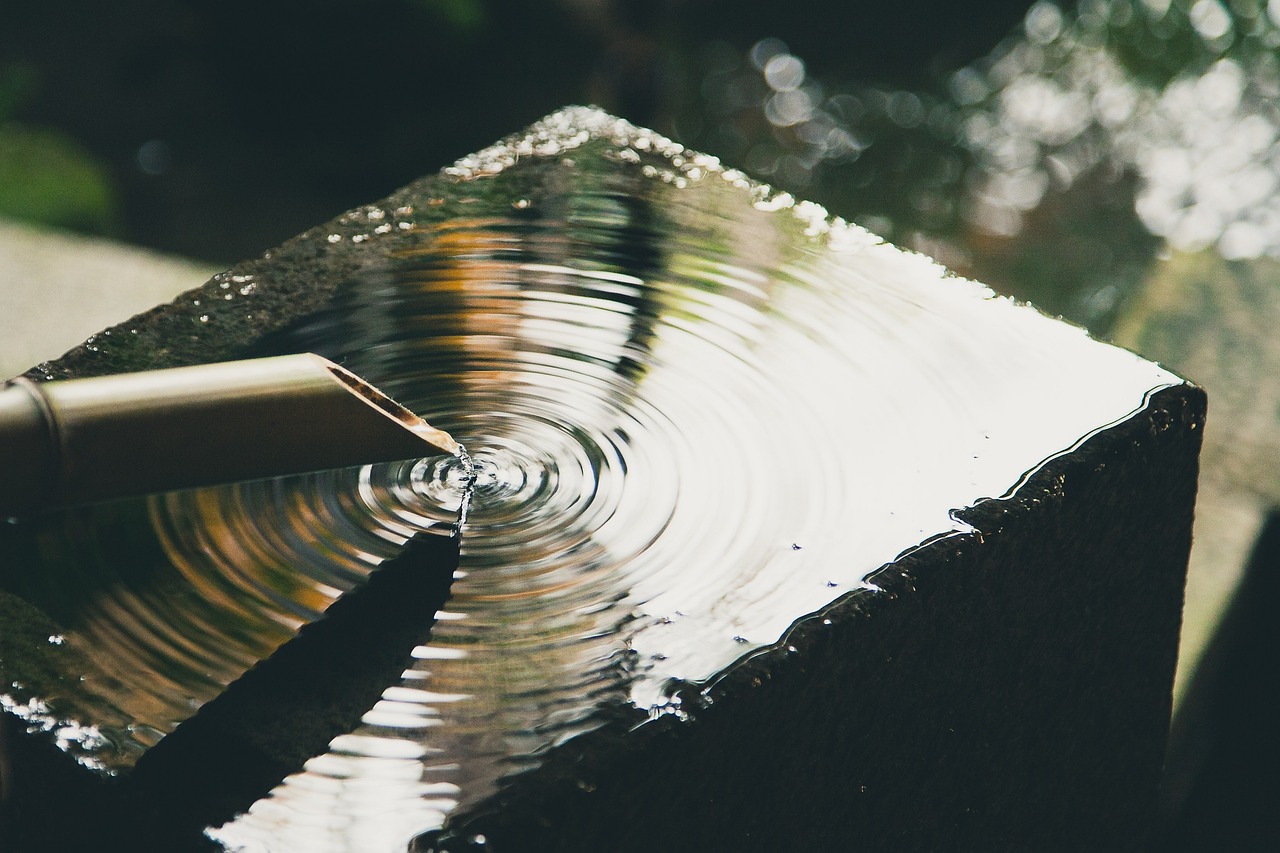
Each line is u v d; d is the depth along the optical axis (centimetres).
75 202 563
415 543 206
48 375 218
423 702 198
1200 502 294
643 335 222
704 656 200
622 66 559
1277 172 617
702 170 241
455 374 218
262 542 206
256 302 225
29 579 204
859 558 205
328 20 686
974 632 211
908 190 637
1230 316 349
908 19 755
